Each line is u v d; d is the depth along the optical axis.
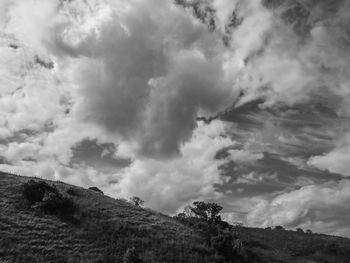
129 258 37.50
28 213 43.88
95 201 57.06
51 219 43.75
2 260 31.67
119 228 46.12
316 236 110.12
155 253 41.47
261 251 65.81
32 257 33.62
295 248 81.94
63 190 58.19
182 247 45.62
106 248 39.84
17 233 37.75
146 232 48.00
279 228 122.81
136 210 59.47
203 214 69.81
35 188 50.12
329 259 76.50
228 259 48.09
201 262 42.34
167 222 56.97
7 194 48.25
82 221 45.62
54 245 37.31
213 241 50.03
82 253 37.22
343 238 110.12
